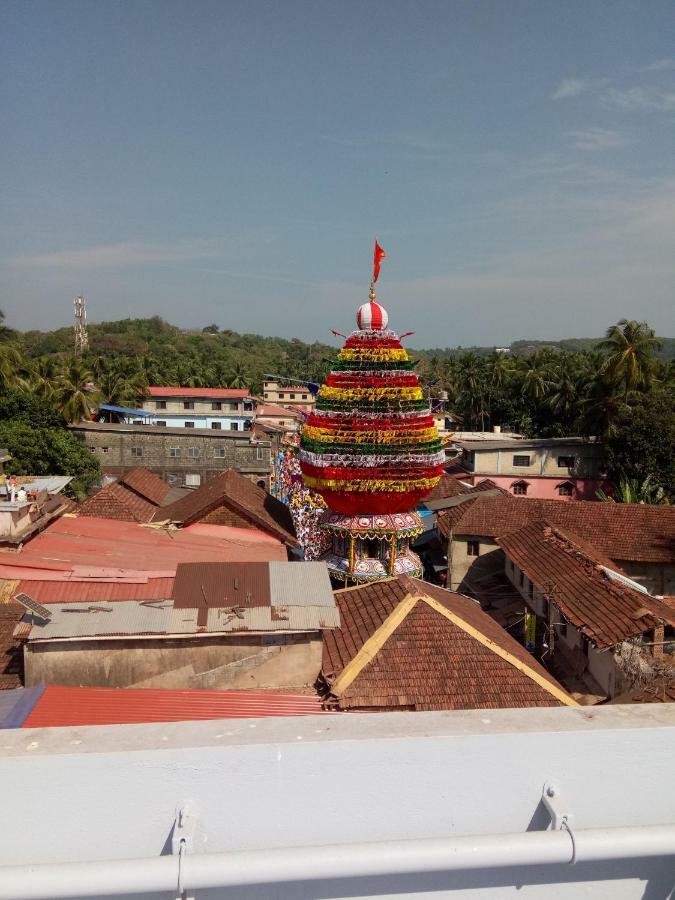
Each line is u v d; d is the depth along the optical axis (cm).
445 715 407
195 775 368
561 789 390
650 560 3030
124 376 8369
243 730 389
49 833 367
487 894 375
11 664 1508
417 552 3828
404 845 345
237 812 373
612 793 394
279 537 2612
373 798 381
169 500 3447
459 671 1440
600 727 393
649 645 1859
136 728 390
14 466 4225
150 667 1270
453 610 1738
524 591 2814
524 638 2588
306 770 373
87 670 1252
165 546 2033
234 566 1500
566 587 2280
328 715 407
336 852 340
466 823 389
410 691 1378
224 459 5456
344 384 2614
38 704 1072
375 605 1662
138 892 329
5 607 1770
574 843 349
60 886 324
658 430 4916
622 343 5553
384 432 2541
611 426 5088
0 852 366
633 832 356
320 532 3145
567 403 7412
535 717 405
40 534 1934
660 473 4881
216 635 1265
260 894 361
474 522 3284
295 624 1297
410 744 378
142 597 1363
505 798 389
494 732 386
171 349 13400
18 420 4806
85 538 1967
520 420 8056
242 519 2641
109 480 5409
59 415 5188
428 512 4066
